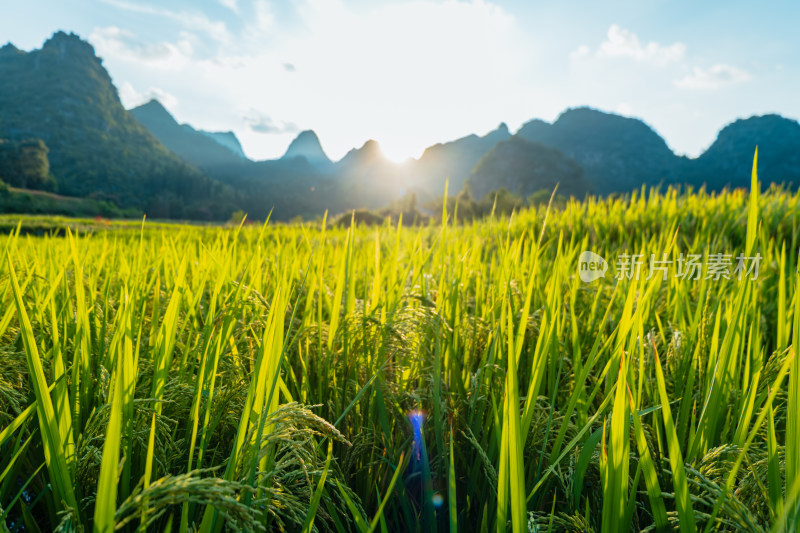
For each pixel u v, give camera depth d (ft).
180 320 5.82
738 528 2.74
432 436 5.25
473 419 5.01
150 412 3.60
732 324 3.85
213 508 2.81
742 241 14.84
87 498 3.31
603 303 7.63
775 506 2.82
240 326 5.15
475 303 6.66
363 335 4.98
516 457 2.62
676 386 5.00
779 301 4.43
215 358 4.00
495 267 8.10
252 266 6.62
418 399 4.83
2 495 3.63
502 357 5.13
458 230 15.90
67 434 3.23
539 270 7.23
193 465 4.07
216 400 4.17
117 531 3.32
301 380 5.58
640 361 3.84
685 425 4.27
